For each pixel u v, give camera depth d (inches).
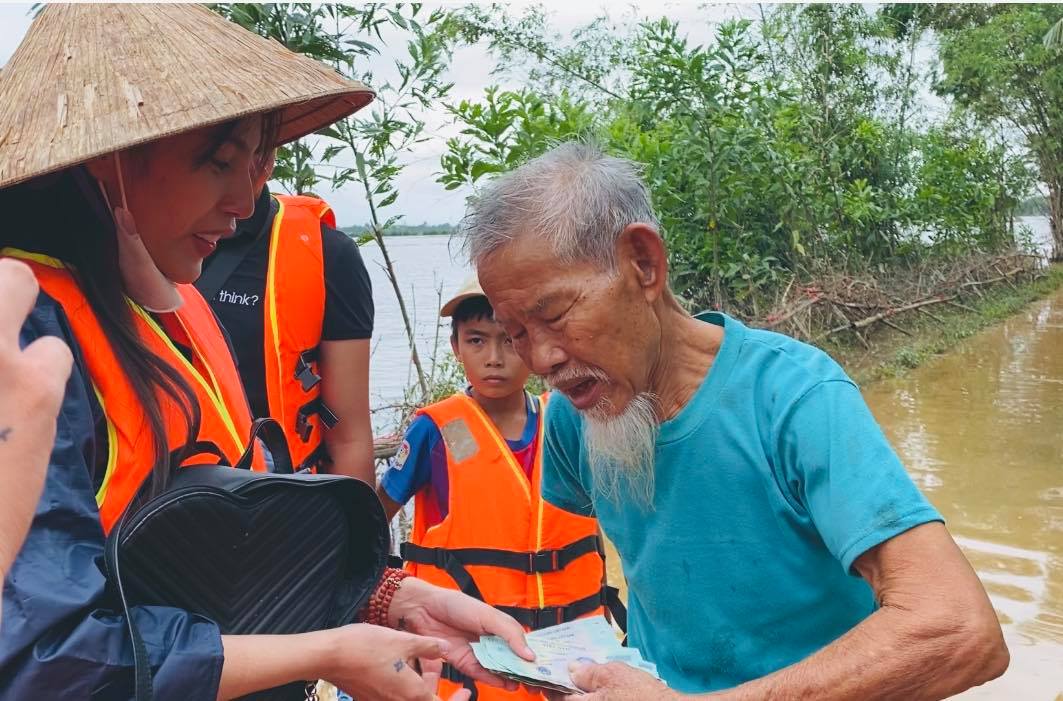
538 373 72.0
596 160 71.6
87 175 59.2
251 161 65.2
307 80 63.4
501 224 69.3
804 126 530.9
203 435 65.4
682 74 358.9
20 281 35.1
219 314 98.9
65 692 48.2
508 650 76.4
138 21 62.2
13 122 57.1
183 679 51.5
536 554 115.8
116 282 59.7
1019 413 326.3
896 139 633.6
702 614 75.0
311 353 104.9
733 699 65.3
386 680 61.5
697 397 72.7
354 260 108.1
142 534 54.2
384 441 184.7
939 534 63.7
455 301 121.7
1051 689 145.9
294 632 61.9
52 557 49.4
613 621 147.3
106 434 57.2
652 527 75.7
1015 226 932.6
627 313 69.7
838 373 71.1
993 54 916.6
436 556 117.3
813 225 451.2
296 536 61.4
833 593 72.9
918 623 60.9
